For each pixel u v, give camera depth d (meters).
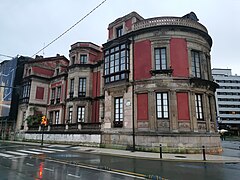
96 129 22.19
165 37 19.44
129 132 19.09
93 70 29.48
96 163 11.86
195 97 18.91
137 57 20.28
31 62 36.72
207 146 17.95
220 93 102.44
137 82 19.66
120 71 20.77
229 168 10.55
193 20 20.28
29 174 8.74
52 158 13.78
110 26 23.62
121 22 22.47
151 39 19.80
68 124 25.39
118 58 21.58
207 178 8.28
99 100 27.62
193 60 19.88
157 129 17.89
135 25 20.94
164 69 18.84
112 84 21.47
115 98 21.33
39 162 12.13
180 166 11.04
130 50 20.91
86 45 30.19
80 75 29.12
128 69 20.53
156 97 18.72
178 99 18.28
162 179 7.96
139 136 18.41
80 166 10.94
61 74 33.19
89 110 28.11
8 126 37.12
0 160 12.88
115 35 22.89
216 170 9.98
